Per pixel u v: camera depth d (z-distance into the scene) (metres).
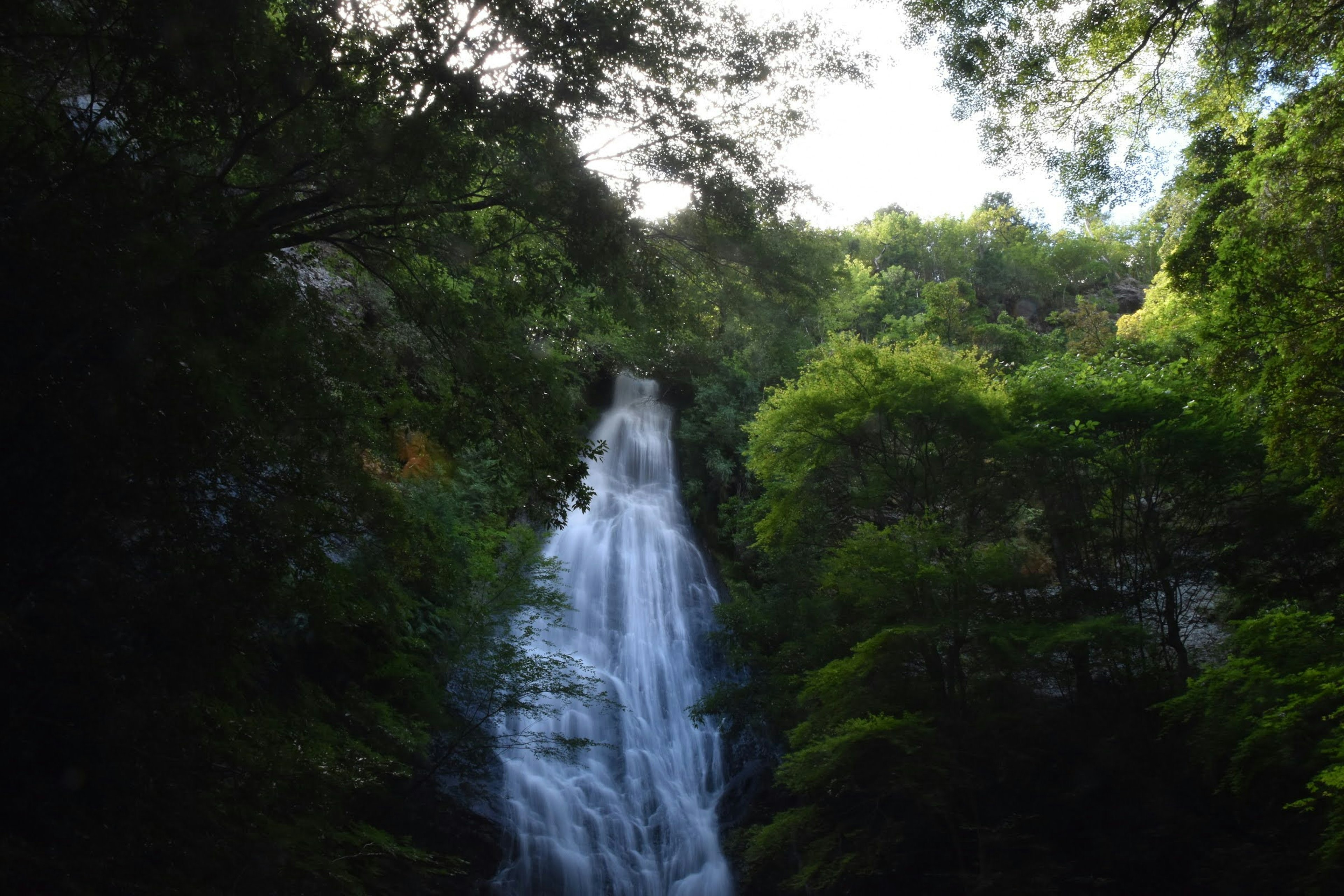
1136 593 22.62
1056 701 21.83
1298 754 15.01
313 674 16.97
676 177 12.87
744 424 34.97
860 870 19.50
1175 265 17.09
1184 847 19.09
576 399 14.95
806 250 15.15
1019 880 18.61
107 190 9.30
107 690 9.70
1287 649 15.51
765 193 13.42
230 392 9.59
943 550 22.31
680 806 26.22
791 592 26.89
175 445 9.81
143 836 9.74
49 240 8.69
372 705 16.70
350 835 13.71
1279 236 14.40
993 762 20.03
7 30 9.38
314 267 15.30
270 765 11.42
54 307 8.69
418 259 14.70
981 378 24.97
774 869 23.95
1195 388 22.31
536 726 25.52
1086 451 22.88
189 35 9.69
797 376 35.66
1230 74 13.46
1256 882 16.95
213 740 10.89
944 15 13.11
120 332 9.00
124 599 10.08
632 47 11.66
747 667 30.09
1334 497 15.81
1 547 9.47
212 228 10.88
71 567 10.12
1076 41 13.11
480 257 13.95
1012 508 25.48
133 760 9.88
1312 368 14.31
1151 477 23.08
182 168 10.74
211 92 10.28
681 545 35.19
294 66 10.53
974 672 21.73
